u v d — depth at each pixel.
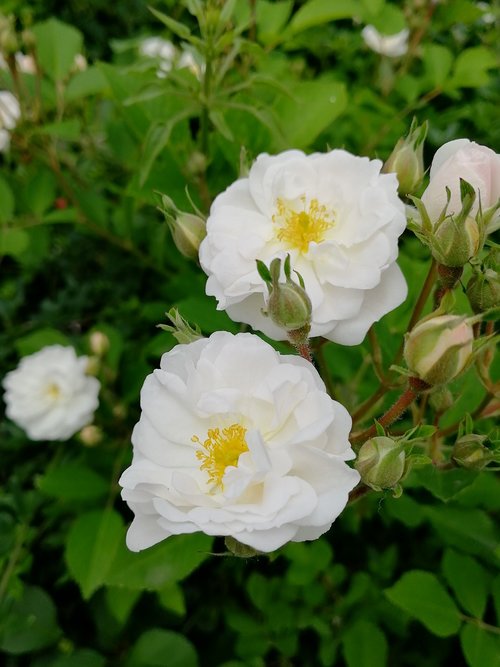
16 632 0.38
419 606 0.31
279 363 0.25
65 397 0.44
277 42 0.44
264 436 0.25
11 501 0.42
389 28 0.44
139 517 0.25
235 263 0.27
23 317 0.58
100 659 0.37
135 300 0.50
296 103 0.37
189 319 0.37
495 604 0.31
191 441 0.25
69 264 0.57
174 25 0.35
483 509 0.34
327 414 0.24
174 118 0.36
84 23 0.71
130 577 0.34
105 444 0.44
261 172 0.29
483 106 0.51
